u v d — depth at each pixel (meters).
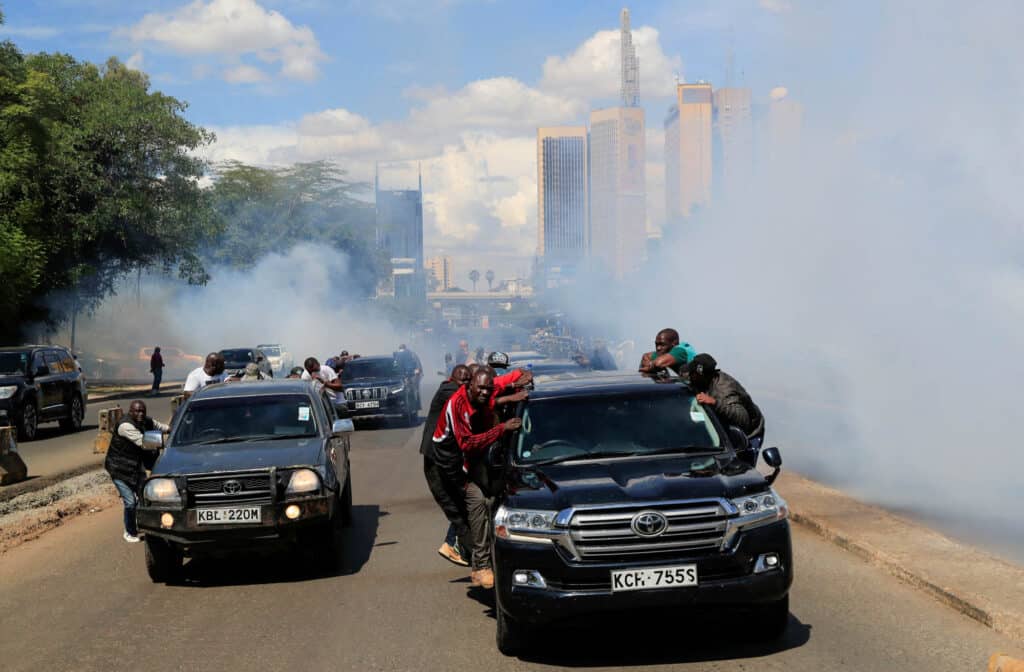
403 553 10.14
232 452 9.69
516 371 8.73
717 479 6.64
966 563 8.09
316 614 7.91
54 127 39.84
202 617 8.00
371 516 12.52
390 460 18.38
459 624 7.41
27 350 23.17
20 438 22.47
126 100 42.38
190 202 44.44
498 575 6.47
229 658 6.82
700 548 6.31
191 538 9.02
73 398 24.94
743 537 6.34
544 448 7.42
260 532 9.08
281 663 6.66
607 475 6.82
